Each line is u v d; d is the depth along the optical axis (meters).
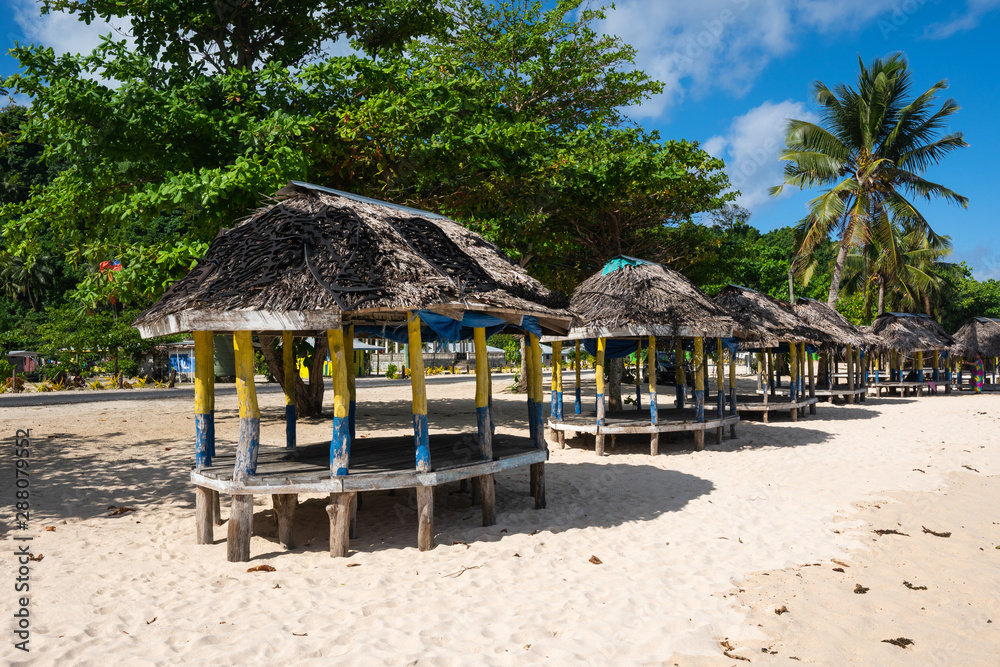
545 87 21.05
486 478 7.09
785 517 7.61
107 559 6.09
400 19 16.31
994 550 6.45
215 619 4.64
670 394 24.86
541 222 17.06
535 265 21.27
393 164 13.60
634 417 13.18
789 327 17.23
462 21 21.31
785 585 5.40
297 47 15.47
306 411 17.67
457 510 7.96
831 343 19.30
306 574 5.61
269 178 10.70
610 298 12.06
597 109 21.78
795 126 26.27
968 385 31.38
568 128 22.00
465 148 13.73
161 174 12.14
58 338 35.25
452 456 7.11
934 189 26.05
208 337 6.75
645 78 20.62
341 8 15.90
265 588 5.28
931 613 4.88
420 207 15.48
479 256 7.60
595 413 14.36
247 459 5.97
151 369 39.41
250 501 6.02
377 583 5.36
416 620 4.64
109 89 11.25
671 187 17.62
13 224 12.48
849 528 7.17
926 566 5.95
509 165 15.29
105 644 4.22
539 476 7.93
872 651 4.25
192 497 8.65
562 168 16.34
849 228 26.28
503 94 20.16
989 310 46.16
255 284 5.67
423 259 6.32
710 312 12.18
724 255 22.83
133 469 10.38
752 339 16.05
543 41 20.66
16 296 51.78
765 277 42.50
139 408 20.33
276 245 6.03
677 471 10.38
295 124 11.39
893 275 32.97
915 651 4.26
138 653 4.10
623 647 4.21
